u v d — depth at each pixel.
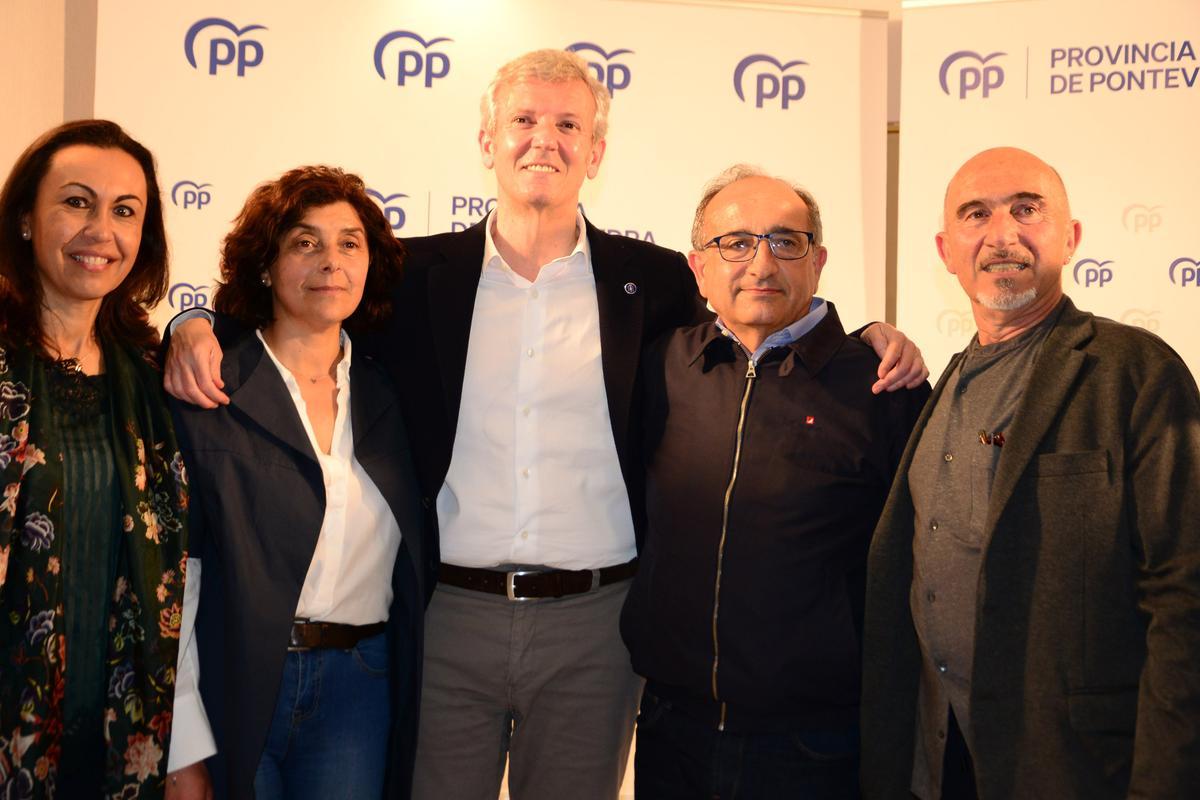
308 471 1.98
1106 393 1.70
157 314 3.49
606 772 2.33
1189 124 3.55
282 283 2.03
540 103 2.30
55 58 3.70
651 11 3.67
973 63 3.64
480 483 2.27
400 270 2.22
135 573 1.79
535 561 2.25
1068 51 3.60
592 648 2.29
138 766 1.79
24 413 1.71
